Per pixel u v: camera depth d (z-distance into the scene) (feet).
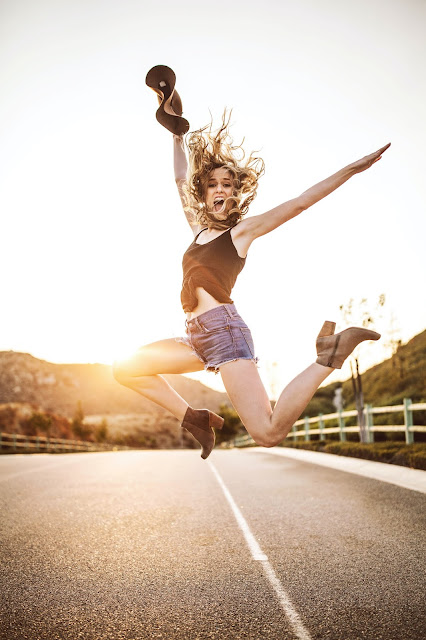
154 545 16.76
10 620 10.53
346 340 9.34
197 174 10.98
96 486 30.78
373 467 37.78
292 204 10.00
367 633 9.82
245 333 10.12
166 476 36.70
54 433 253.44
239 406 9.72
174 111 12.98
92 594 12.14
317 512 22.11
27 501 25.05
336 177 9.87
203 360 10.46
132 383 10.96
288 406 9.27
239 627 10.15
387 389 104.22
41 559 15.14
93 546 16.62
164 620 10.52
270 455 61.98
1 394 638.94
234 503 24.59
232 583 12.92
